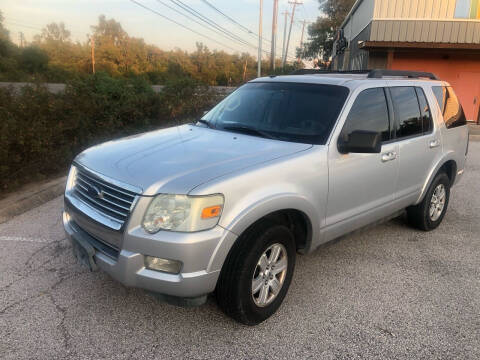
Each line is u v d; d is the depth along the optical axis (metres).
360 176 3.88
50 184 6.54
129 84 10.90
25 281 3.79
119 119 9.34
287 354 2.96
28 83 7.43
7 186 6.04
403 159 4.43
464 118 5.83
